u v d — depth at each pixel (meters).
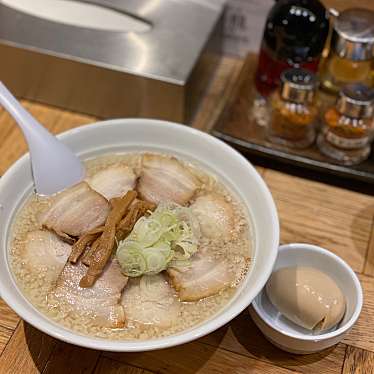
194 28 0.54
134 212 0.37
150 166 0.41
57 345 0.38
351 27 0.51
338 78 0.54
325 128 0.50
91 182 0.41
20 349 0.38
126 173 0.41
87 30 0.53
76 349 0.38
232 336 0.39
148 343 0.31
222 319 0.32
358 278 0.42
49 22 0.54
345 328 0.36
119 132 0.42
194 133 0.41
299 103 0.49
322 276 0.39
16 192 0.39
